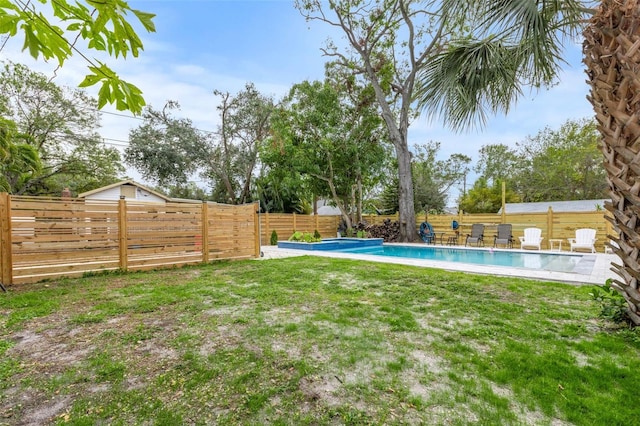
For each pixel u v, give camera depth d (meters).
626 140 2.64
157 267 7.41
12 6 1.28
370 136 16.97
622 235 2.93
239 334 3.17
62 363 2.59
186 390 2.20
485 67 4.48
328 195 18.08
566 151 20.61
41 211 5.96
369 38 15.56
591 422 1.80
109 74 1.50
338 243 13.20
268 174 17.30
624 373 2.31
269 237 14.63
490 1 3.47
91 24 1.37
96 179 20.19
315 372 2.43
